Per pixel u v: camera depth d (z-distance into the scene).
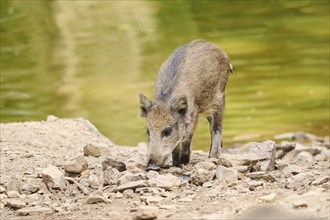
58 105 41.00
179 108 24.69
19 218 19.30
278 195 19.31
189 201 19.61
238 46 50.81
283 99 41.25
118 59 48.84
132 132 37.06
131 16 60.69
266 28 55.25
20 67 48.16
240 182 21.14
